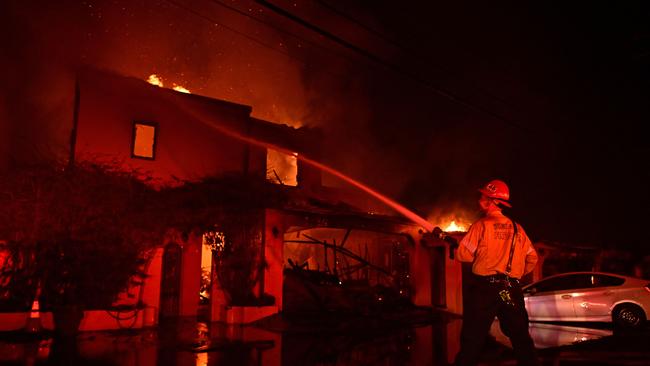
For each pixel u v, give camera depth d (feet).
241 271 45.09
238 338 35.81
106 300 39.42
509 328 15.84
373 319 46.91
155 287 42.88
